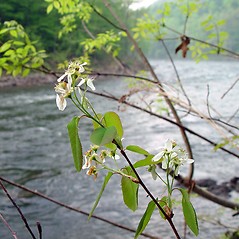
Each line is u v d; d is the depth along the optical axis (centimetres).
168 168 100
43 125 1487
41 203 735
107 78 3634
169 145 100
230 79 2975
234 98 1747
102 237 613
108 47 371
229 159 973
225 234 514
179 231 577
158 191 716
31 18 2173
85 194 791
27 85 3262
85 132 1279
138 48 325
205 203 679
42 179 875
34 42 271
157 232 583
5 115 1702
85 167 101
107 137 91
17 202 736
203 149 1071
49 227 645
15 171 927
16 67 267
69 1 321
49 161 1012
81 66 97
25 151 1106
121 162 920
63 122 1545
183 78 3084
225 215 612
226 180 831
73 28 411
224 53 351
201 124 1399
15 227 638
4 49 261
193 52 355
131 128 1421
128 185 105
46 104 2070
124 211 699
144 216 103
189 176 303
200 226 573
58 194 791
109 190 805
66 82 98
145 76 349
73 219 673
